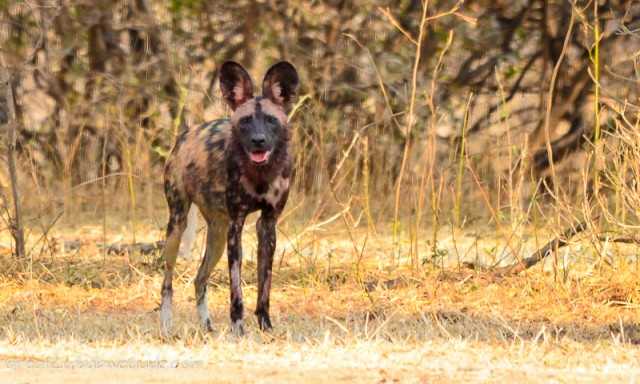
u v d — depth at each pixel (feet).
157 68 78.38
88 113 77.51
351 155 72.43
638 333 39.60
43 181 72.23
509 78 79.77
